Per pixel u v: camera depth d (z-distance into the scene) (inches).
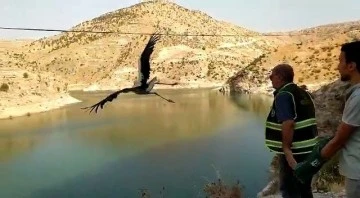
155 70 7042.3
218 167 1470.2
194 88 6127.0
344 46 187.6
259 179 1244.5
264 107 3403.1
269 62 4820.4
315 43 4776.1
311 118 231.3
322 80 3782.0
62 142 2183.8
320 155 191.6
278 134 238.1
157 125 2625.5
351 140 184.2
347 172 185.2
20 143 2203.5
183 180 1326.3
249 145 1871.3
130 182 1358.3
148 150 1861.5
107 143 2094.0
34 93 4015.8
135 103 4010.8
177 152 1790.1
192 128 2452.0
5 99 3636.8
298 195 244.1
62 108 3914.9
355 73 184.4
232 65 7313.0
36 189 1350.9
